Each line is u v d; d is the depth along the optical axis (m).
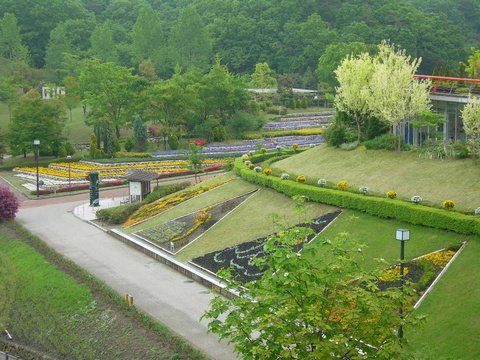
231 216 62.22
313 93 156.62
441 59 174.00
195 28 173.25
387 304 25.36
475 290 39.59
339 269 26.17
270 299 25.41
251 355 25.12
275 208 60.75
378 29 177.62
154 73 158.12
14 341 46.06
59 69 155.88
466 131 56.50
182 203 69.81
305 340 24.36
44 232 69.12
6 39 165.38
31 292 52.41
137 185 77.19
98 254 60.94
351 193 56.22
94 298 49.03
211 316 26.42
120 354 40.97
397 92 62.81
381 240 48.91
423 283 41.38
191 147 96.00
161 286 51.91
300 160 70.19
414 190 54.47
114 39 187.38
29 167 104.88
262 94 152.88
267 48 180.62
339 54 152.38
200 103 121.50
